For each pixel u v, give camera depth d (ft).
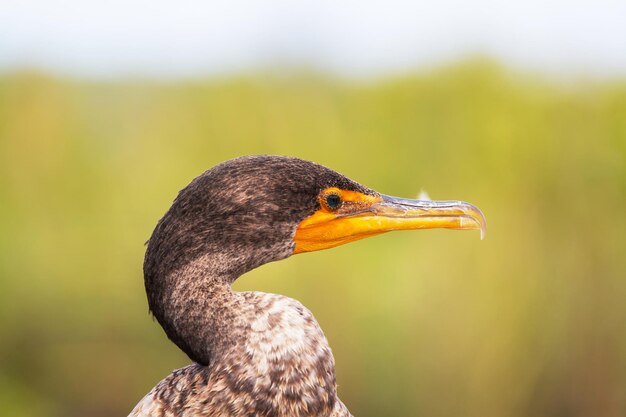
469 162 39.42
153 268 15.57
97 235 39.65
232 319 15.31
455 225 17.67
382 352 35.24
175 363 38.22
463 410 34.88
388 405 35.01
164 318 15.61
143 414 15.57
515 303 35.37
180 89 44.68
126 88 45.55
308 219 16.53
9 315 38.32
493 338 35.04
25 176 41.27
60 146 42.22
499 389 34.96
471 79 41.27
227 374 15.05
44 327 38.42
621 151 38.32
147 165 41.75
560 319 35.60
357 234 17.12
